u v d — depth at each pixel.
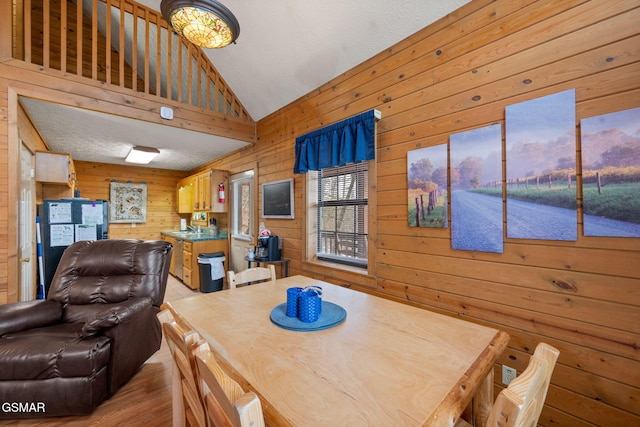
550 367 0.71
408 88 2.18
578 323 1.40
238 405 0.51
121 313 1.87
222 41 1.83
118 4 2.87
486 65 1.75
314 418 0.68
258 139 4.04
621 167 1.28
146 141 3.97
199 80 3.43
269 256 3.41
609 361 1.31
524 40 1.60
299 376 0.85
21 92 2.34
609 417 1.31
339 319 1.29
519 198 1.59
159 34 3.12
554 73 1.49
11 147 2.29
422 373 0.88
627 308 1.27
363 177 2.63
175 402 1.20
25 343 1.67
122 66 2.89
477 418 1.13
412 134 2.15
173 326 0.89
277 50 2.86
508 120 1.64
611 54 1.32
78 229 3.37
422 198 2.07
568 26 1.45
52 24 3.97
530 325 1.56
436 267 1.99
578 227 1.40
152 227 6.65
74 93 2.60
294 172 3.17
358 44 2.42
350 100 2.67
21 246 2.73
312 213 3.15
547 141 1.50
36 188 3.51
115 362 1.82
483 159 1.75
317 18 2.38
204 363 0.67
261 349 1.03
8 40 2.31
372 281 2.42
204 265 4.29
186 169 6.85
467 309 1.82
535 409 0.68
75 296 2.18
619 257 1.29
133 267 2.34
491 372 1.12
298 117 3.30
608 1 1.33
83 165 5.78
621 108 1.29
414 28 2.12
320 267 2.94
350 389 0.79
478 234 1.76
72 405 1.64
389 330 1.20
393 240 2.27
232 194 4.88
